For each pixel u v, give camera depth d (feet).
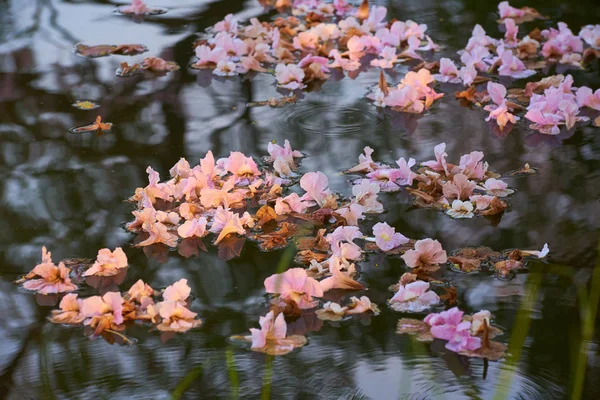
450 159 11.67
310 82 15.06
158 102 13.97
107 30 17.78
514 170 11.35
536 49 16.33
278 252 9.29
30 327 8.02
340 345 7.65
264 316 8.13
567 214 10.05
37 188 10.96
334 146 12.19
